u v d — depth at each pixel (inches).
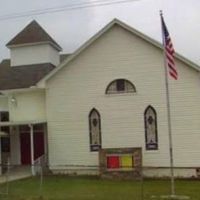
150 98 1379.2
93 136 1423.5
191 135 1348.4
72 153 1440.7
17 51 1722.4
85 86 1437.0
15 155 1568.7
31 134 1471.5
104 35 1422.2
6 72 1690.5
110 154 1358.3
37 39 1707.7
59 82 1460.4
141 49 1391.5
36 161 1437.0
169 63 989.8
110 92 1417.3
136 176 1317.7
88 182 1248.8
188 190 1062.4
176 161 1350.9
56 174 1424.7
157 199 904.9
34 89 1504.7
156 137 1369.3
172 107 1363.2
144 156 1375.5
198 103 1346.0
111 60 1416.1
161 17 991.6
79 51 1435.8
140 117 1386.6
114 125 1407.5
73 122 1444.4
